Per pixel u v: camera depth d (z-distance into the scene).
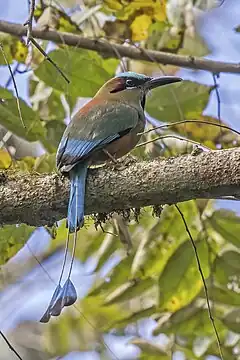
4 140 11.73
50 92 12.29
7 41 12.58
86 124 9.93
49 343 14.59
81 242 12.73
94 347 13.33
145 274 11.98
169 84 12.20
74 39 12.70
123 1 12.68
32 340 15.22
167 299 11.82
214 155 8.02
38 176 8.48
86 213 8.51
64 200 8.34
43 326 14.93
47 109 12.25
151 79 11.45
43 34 12.62
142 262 11.83
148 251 11.84
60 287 7.86
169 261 11.76
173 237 11.86
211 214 11.84
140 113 10.68
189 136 12.50
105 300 12.16
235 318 11.66
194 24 13.10
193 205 11.84
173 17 12.90
